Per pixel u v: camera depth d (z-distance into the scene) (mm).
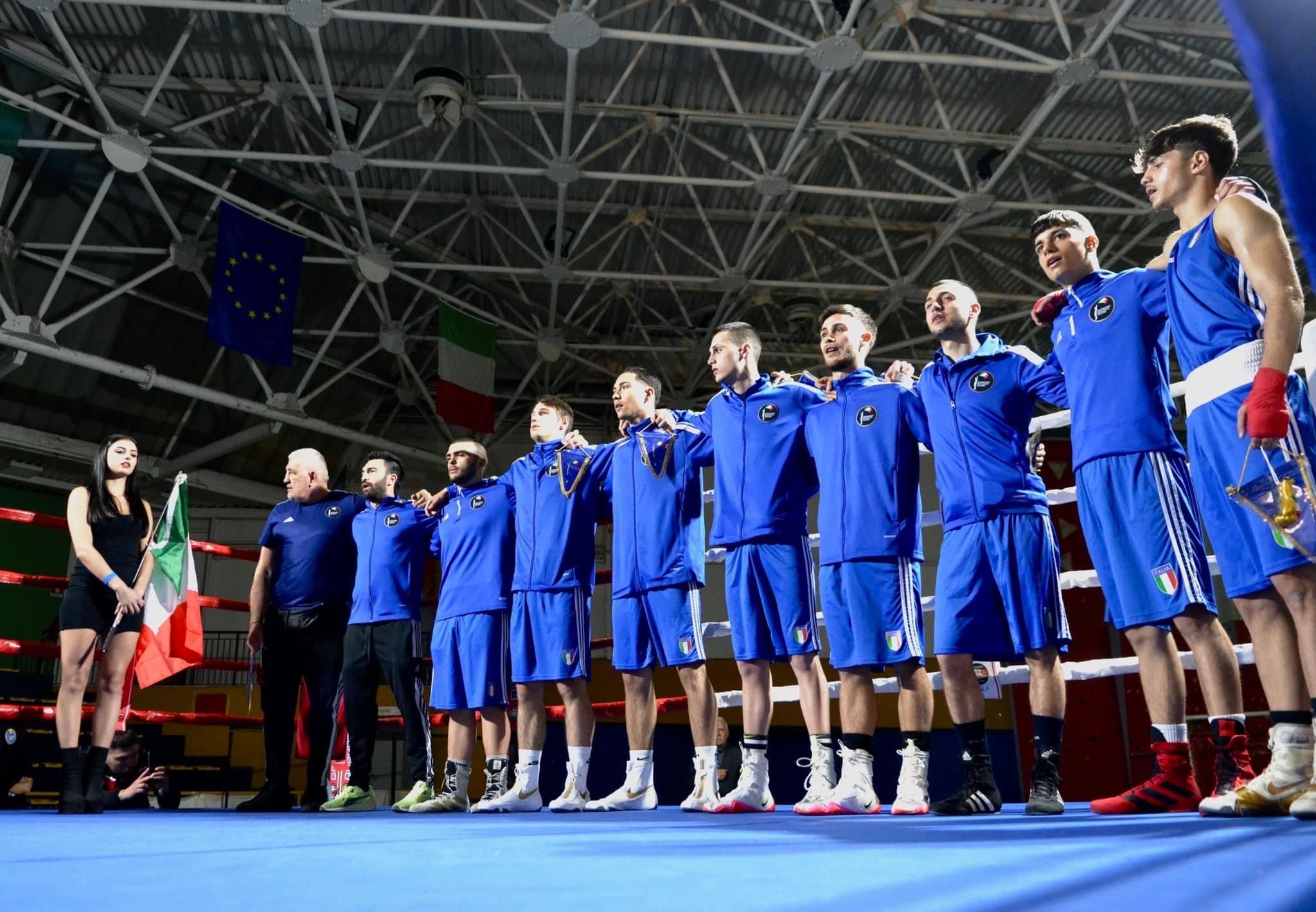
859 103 10031
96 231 11344
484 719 3797
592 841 1739
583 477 3623
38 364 12430
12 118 8672
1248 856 1186
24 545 14461
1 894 1041
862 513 2914
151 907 931
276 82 9859
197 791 10695
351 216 11141
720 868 1214
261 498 15383
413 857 1459
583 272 11688
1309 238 477
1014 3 8648
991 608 2668
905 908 850
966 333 2863
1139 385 2344
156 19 9125
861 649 2838
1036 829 1848
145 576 3848
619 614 3426
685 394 14977
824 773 3021
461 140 10773
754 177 9844
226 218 10055
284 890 1055
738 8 8047
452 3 8812
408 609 4066
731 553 3189
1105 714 10836
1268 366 1751
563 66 9562
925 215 12156
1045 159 10445
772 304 13586
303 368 14219
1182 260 2055
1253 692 10805
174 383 11203
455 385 12148
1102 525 2354
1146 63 9422
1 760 5512
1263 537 1805
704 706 3232
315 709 4199
